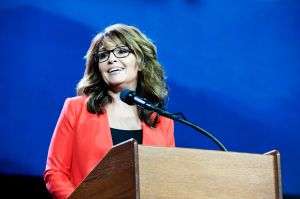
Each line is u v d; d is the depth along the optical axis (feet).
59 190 15.24
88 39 30.17
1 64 29.68
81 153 16.14
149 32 30.76
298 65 32.07
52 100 29.68
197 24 31.09
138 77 18.15
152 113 17.35
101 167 12.21
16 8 29.96
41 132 29.40
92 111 16.70
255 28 31.58
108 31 17.43
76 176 16.11
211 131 30.91
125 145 11.78
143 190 11.66
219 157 12.69
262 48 31.55
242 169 12.89
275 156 13.28
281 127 31.50
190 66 30.96
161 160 11.98
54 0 30.14
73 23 30.17
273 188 13.12
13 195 28.89
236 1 31.45
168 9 30.89
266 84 31.53
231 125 31.12
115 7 30.48
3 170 28.91
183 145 30.30
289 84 31.78
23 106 29.53
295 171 31.45
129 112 17.24
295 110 31.60
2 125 29.27
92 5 30.27
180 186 12.06
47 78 29.78
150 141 16.88
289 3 32.04
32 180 29.01
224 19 31.32
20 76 29.73
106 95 17.20
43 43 29.94
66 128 16.53
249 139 31.22
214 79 31.09
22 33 29.89
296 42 32.09
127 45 17.28
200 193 12.25
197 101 30.89
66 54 29.99
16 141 29.25
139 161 11.75
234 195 12.64
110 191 11.94
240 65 31.35
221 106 31.09
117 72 17.06
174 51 30.91
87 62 17.69
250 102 31.37
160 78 18.40
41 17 30.04
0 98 29.45
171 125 17.78
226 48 31.30
